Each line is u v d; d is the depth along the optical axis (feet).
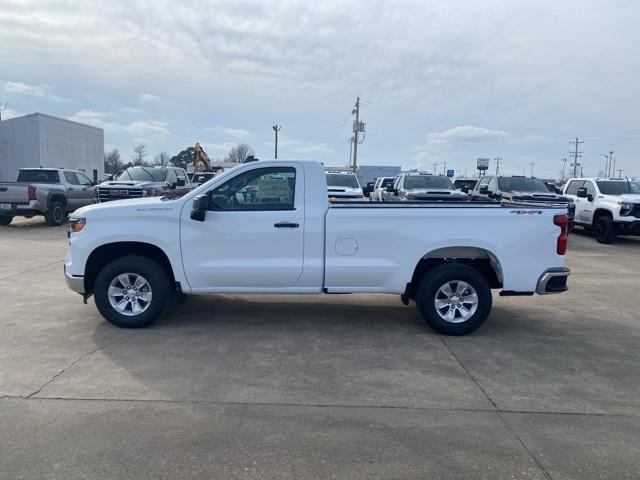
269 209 19.06
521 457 11.07
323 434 11.86
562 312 23.44
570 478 10.34
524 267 19.16
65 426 12.01
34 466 10.39
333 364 16.26
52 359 16.24
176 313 21.70
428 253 19.36
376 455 11.03
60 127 94.48
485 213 18.98
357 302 24.29
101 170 112.16
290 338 18.75
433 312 19.22
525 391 14.53
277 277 19.17
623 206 48.47
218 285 19.35
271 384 14.62
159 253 19.85
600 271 34.76
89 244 19.01
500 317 22.36
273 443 11.42
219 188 19.17
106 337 18.47
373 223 18.90
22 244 41.96
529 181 54.13
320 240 18.99
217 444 11.34
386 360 16.72
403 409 13.24
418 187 52.19
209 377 15.02
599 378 15.58
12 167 90.17
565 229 19.31
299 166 19.16
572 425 12.58
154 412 12.78
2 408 12.85
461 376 15.51
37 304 22.93
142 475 10.16
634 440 11.89
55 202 55.52
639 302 25.61
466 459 10.94
